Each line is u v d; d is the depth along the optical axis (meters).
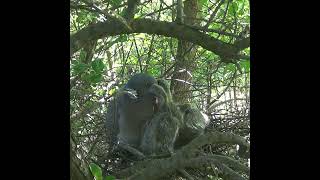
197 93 7.58
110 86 4.65
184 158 3.33
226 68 6.22
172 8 5.85
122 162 4.70
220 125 5.31
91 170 2.28
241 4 6.31
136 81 5.33
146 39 6.96
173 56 6.59
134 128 5.28
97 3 4.03
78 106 4.14
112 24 3.97
